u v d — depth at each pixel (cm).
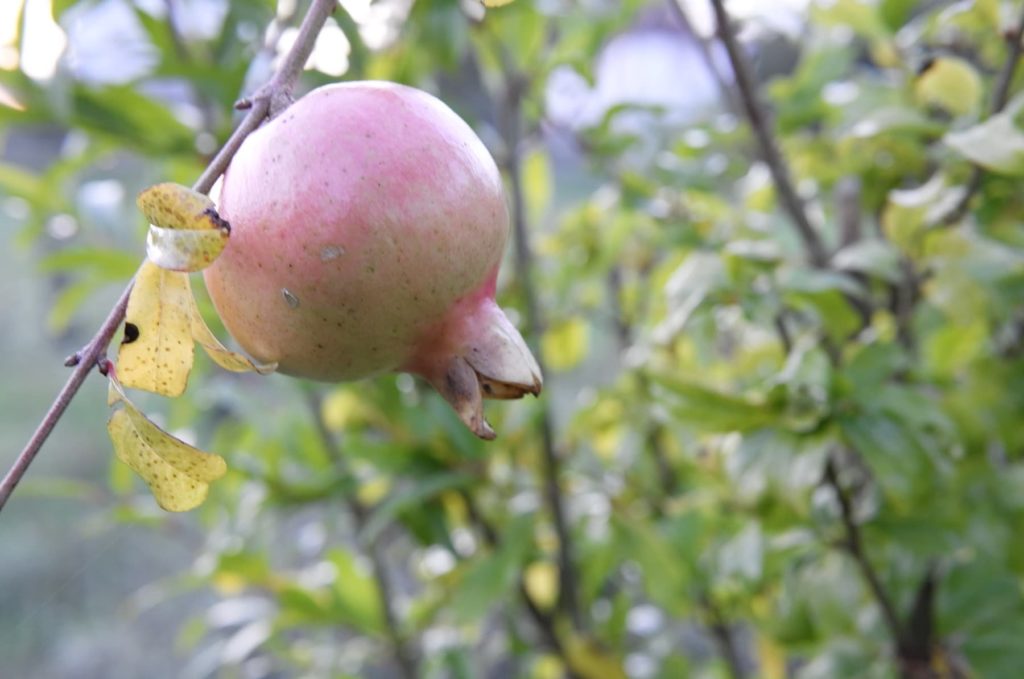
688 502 96
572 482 99
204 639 173
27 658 175
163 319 50
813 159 96
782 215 106
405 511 97
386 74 94
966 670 80
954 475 74
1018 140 64
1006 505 76
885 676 80
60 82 79
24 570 182
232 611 108
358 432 104
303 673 119
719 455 82
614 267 114
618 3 105
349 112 51
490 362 52
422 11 91
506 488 98
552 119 101
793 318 89
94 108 86
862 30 84
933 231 74
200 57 95
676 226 87
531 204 115
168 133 89
